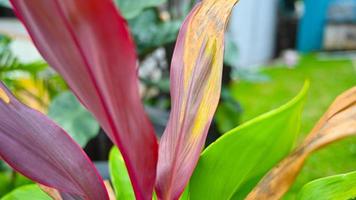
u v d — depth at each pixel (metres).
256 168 0.61
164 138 0.55
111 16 0.38
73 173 0.54
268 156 0.61
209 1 0.57
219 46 0.55
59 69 0.43
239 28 5.22
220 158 0.60
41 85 1.82
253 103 3.91
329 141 0.55
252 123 0.58
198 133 0.52
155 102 2.05
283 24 5.71
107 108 0.44
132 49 0.40
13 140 0.53
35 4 0.38
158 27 1.70
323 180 0.57
